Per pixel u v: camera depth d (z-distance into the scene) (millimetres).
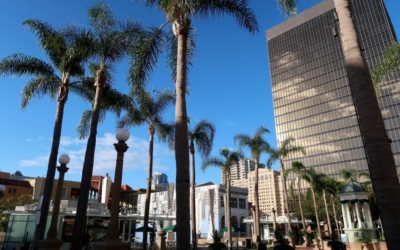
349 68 6195
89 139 13094
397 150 85688
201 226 53031
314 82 111312
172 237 42094
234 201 57312
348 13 6629
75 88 18391
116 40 14523
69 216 26578
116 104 17516
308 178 42438
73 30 14594
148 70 12094
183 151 8297
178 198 7836
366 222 26609
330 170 98812
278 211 96625
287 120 114938
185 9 9219
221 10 11375
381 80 14578
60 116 16266
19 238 25078
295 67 118125
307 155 105500
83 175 12414
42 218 14195
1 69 15852
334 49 108750
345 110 101250
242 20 11336
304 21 120312
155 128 24094
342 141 99062
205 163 31484
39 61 16750
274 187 99500
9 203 44688
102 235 28016
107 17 14906
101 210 29703
